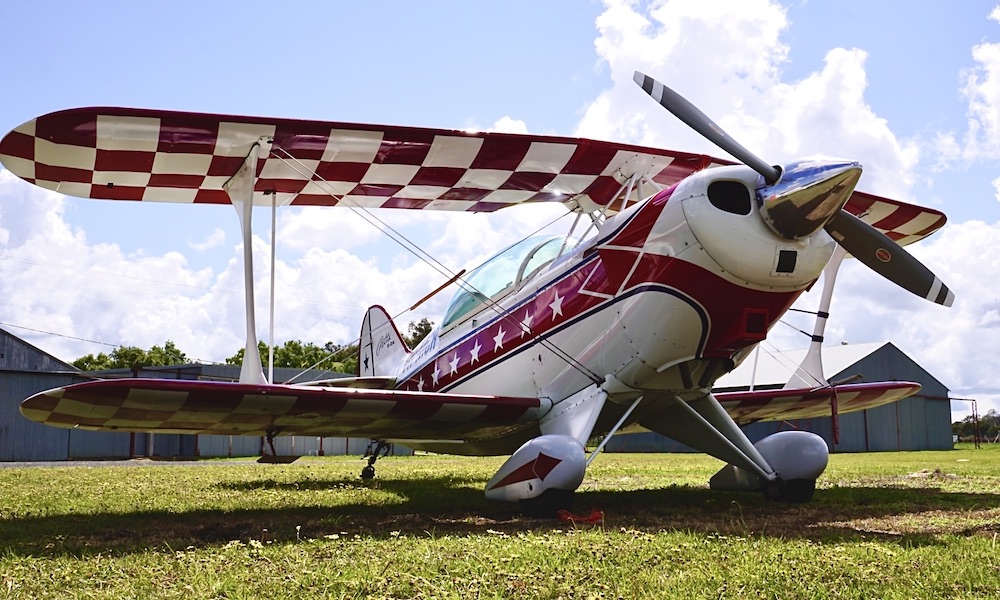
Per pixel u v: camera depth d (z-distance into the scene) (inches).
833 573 115.2
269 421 227.1
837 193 183.3
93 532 172.2
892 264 216.5
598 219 243.9
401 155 239.0
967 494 262.7
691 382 223.0
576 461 198.4
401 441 332.8
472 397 226.2
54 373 978.1
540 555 131.0
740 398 291.9
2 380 941.2
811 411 327.3
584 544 142.6
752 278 195.8
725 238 193.6
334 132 221.6
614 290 221.0
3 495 275.0
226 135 216.2
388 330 438.6
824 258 199.9
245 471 461.1
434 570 119.6
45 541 155.8
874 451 1138.7
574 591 105.1
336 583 110.4
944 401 1262.3
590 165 255.6
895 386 301.0
